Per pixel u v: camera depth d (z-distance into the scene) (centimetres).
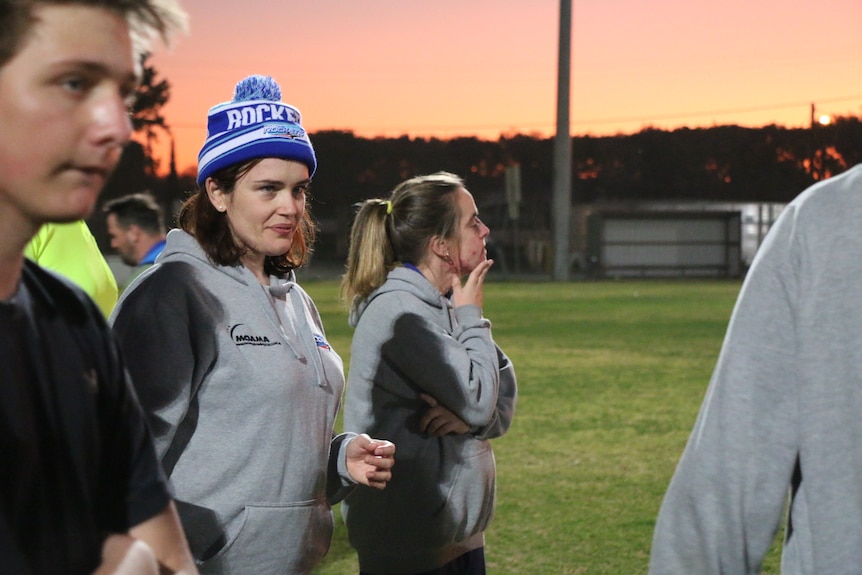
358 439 291
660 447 841
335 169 7569
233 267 262
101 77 106
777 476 175
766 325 177
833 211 174
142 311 247
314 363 271
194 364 252
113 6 107
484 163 7950
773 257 178
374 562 357
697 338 1727
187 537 251
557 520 625
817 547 171
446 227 360
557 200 4144
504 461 790
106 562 123
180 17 115
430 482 347
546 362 1402
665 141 7931
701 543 180
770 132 7738
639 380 1225
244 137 258
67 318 124
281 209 262
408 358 344
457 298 363
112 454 132
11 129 102
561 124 4116
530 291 3303
